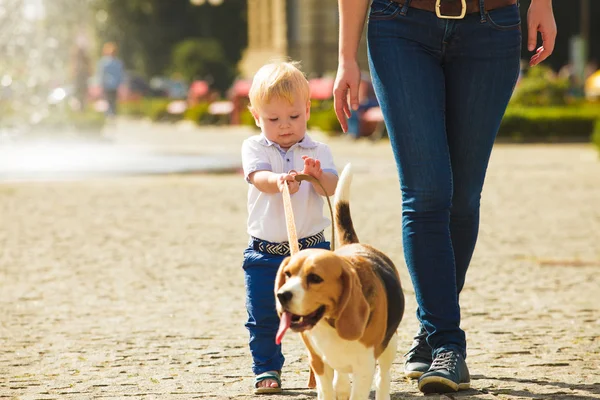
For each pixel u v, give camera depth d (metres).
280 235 6.86
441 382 6.53
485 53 6.78
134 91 72.12
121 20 93.94
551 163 27.73
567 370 7.29
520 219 16.55
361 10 6.96
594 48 85.44
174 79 77.81
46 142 33.28
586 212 17.36
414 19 6.73
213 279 11.42
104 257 12.91
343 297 5.18
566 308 9.72
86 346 8.30
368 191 20.61
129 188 21.02
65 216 16.75
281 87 6.79
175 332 8.80
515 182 22.39
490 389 6.74
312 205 6.93
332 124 40.72
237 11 95.19
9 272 11.89
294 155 6.92
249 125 49.91
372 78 6.93
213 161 27.42
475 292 10.58
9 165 25.30
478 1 6.70
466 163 7.03
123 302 10.20
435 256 6.80
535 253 13.20
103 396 6.72
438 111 6.77
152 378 7.23
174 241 14.20
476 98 6.86
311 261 5.12
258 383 6.78
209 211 17.48
